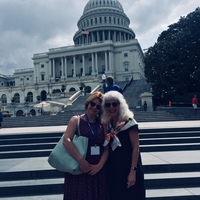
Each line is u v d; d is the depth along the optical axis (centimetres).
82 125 337
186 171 636
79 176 326
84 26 11231
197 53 3447
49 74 9694
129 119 336
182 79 3488
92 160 328
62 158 320
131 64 9025
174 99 3425
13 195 557
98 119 353
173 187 564
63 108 3975
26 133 1060
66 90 6588
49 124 2109
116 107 339
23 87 7256
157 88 3650
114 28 10588
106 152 338
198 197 509
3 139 1027
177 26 4241
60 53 9462
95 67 9044
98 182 330
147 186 570
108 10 10838
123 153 333
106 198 329
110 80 847
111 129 341
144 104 3020
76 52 9244
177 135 997
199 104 3053
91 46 9044
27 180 612
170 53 3591
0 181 614
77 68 9569
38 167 671
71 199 322
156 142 917
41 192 569
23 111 5244
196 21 3538
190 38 3506
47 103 4353
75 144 325
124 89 5009
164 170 635
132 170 326
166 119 2086
